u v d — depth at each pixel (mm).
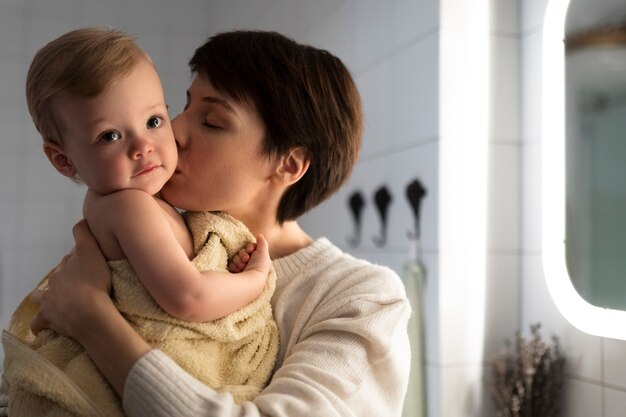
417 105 1963
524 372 1755
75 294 645
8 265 3092
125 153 661
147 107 673
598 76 1658
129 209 657
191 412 595
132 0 3355
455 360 1849
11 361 652
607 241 1621
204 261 697
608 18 1629
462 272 1873
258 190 792
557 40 1823
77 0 3264
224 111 746
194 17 3461
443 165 1859
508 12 1966
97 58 644
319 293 775
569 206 1756
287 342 760
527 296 1906
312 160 807
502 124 1941
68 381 614
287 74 765
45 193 3168
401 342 750
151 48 3369
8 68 3145
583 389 1679
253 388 683
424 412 1865
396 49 2080
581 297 1716
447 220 1859
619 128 1585
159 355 615
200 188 752
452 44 1881
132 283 658
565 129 1784
